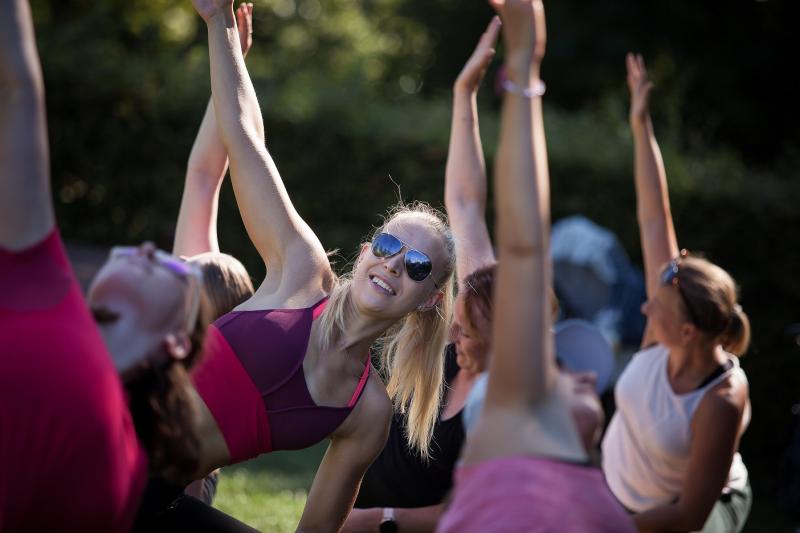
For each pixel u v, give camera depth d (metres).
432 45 34.34
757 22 28.16
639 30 28.88
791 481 9.20
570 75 28.86
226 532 5.48
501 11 3.89
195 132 16.78
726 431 6.48
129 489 3.95
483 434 3.89
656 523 6.51
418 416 6.21
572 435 3.93
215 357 5.44
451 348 6.48
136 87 16.56
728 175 18.34
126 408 3.98
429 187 17.00
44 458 3.67
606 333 14.73
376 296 5.75
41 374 3.65
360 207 16.97
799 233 17.64
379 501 6.44
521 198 3.84
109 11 22.55
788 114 28.22
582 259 15.08
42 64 16.45
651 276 7.64
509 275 3.86
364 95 18.12
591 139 18.33
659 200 7.70
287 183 16.91
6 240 3.73
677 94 23.52
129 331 4.06
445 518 3.84
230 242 16.61
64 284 3.83
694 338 6.59
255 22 32.16
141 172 16.73
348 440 5.91
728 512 7.12
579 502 3.69
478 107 19.55
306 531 6.00
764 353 17.61
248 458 5.66
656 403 6.73
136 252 4.25
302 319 5.73
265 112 16.83
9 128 3.72
